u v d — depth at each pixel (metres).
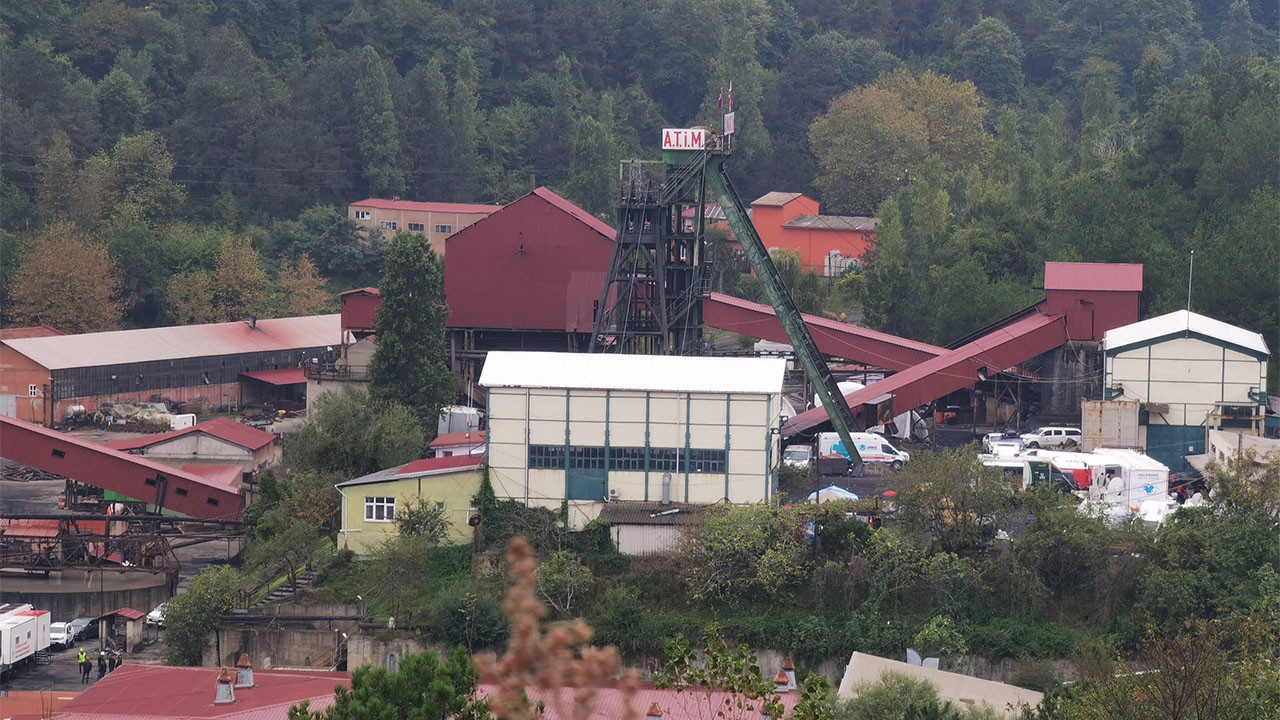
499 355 133.62
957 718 82.12
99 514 147.50
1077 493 138.25
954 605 118.50
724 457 129.12
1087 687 80.38
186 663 119.94
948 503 124.50
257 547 131.88
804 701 58.19
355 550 132.88
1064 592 120.06
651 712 71.25
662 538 125.00
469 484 132.12
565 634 28.08
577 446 129.75
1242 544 118.31
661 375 130.88
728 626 117.56
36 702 110.69
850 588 119.12
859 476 152.25
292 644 120.06
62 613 133.25
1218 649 99.62
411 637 118.50
